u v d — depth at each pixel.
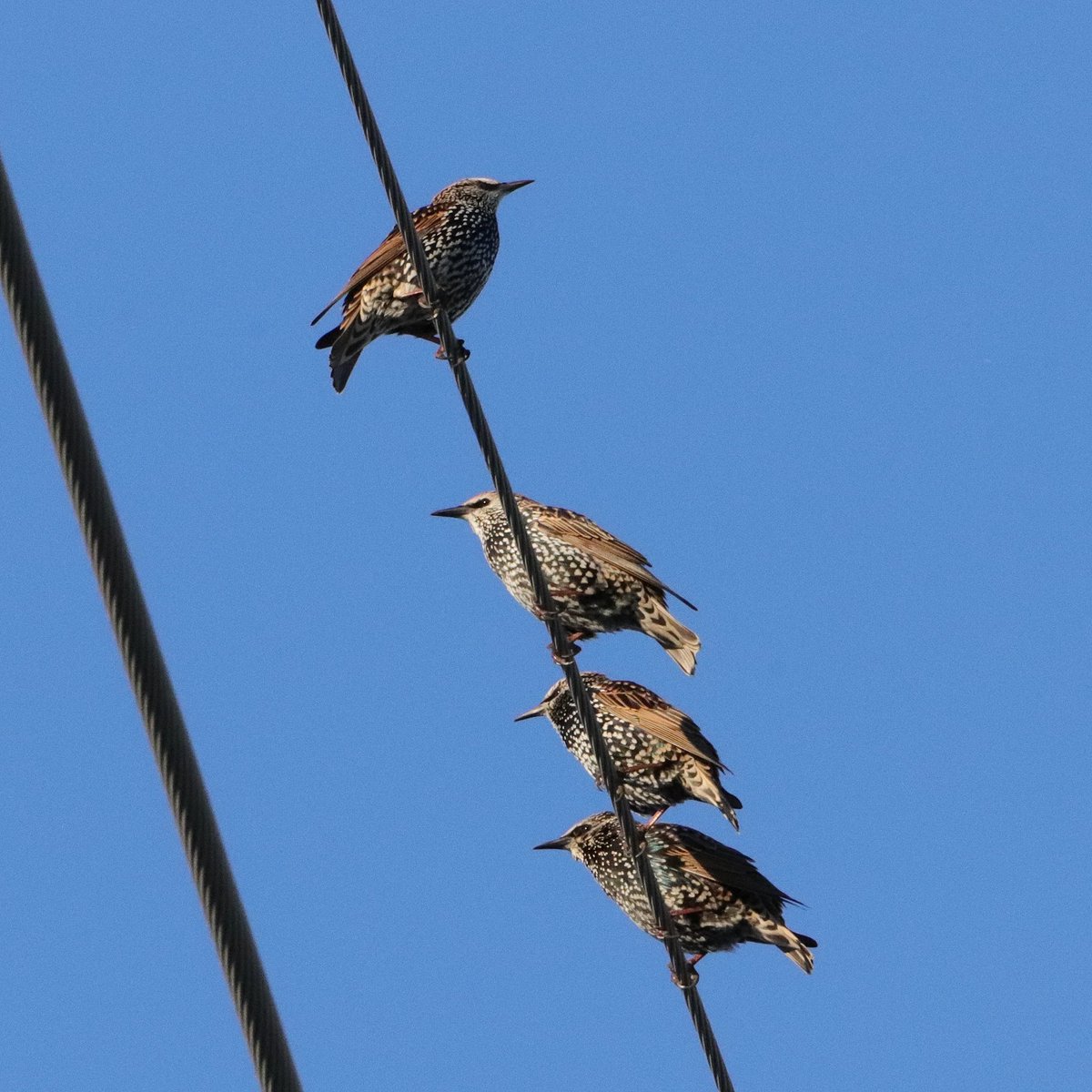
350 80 10.01
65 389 7.43
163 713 7.57
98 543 7.48
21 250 7.35
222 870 7.63
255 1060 7.64
